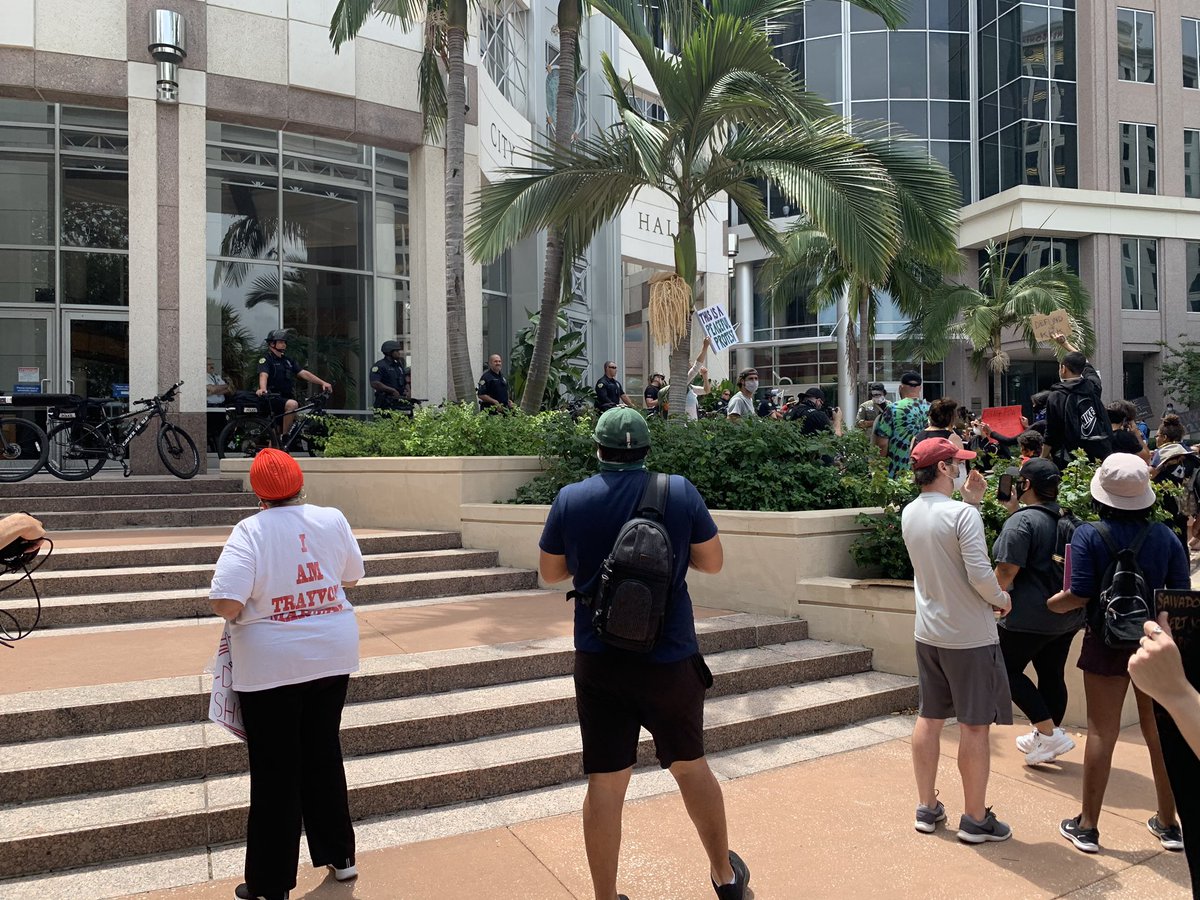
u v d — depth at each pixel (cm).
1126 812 445
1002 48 3353
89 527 879
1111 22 3241
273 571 338
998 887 370
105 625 636
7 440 1048
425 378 1409
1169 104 3269
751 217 1113
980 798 408
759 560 720
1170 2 3278
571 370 1797
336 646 347
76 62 1170
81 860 369
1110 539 393
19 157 1297
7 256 1299
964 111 3509
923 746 423
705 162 1109
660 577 306
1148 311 3212
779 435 825
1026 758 512
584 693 327
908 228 993
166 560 741
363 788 421
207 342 1359
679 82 967
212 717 334
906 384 891
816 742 546
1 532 269
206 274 1297
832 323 3591
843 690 600
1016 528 494
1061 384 803
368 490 958
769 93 974
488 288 1883
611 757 323
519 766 457
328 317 1452
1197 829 191
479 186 1477
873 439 934
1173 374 3055
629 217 2269
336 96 1331
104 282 1341
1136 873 383
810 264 2128
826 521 715
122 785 414
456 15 1148
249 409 1173
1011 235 3216
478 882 364
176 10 1219
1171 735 195
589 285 2245
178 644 580
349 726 463
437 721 483
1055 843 411
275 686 332
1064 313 888
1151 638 186
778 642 672
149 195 1205
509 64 1873
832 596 676
